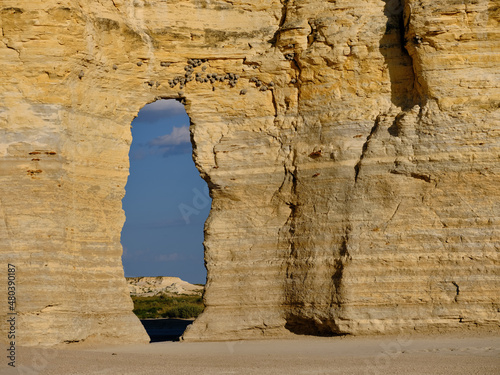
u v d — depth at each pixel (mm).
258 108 28234
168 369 18141
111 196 27344
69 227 25797
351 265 25594
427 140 25938
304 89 27781
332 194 26562
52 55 25422
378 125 26703
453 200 25562
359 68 27234
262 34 28609
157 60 27828
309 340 25141
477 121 25719
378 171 26203
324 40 27312
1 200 24984
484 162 25516
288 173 27625
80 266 26078
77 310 25484
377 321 25188
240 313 26891
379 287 25375
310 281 26078
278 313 26594
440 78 26031
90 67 26391
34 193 25156
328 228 26328
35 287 24594
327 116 27297
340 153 26750
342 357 20453
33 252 24812
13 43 25406
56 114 25562
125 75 27391
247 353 22312
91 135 26750
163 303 57250
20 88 25484
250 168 27969
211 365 18906
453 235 25328
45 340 24453
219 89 28375
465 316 24844
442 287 25125
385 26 27172
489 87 25875
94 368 18406
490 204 25359
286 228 27250
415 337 24422
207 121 28453
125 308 27062
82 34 25828
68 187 25891
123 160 27672
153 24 27812
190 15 28156
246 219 27750
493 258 25031
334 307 25547
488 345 22047
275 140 28000
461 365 18109
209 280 27453
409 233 25562
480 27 25922
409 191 25922
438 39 25938
